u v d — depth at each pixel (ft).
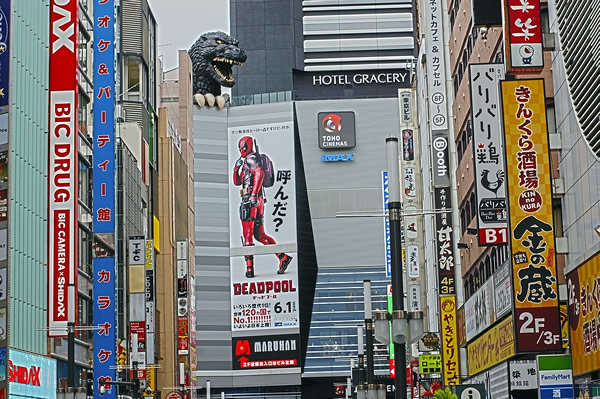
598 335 132.26
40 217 244.83
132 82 410.52
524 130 150.51
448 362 253.65
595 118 131.03
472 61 222.69
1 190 223.30
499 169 175.11
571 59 141.69
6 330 218.38
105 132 291.58
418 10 373.20
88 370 290.97
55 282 244.22
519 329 148.77
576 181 142.41
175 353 456.86
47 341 246.47
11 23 229.04
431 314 330.54
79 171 286.87
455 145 269.85
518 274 149.59
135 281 325.83
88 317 290.56
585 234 138.10
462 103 236.84
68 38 254.68
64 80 252.62
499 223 173.88
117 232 333.42
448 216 265.54
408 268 377.30
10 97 227.61
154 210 437.58
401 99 400.88
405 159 392.47
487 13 167.32
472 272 233.76
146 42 424.46
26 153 237.04
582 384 142.20
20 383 224.74
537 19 148.25
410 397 336.49
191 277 519.60
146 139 412.77
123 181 338.54
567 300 149.28
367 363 132.46
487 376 202.80
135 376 229.04
